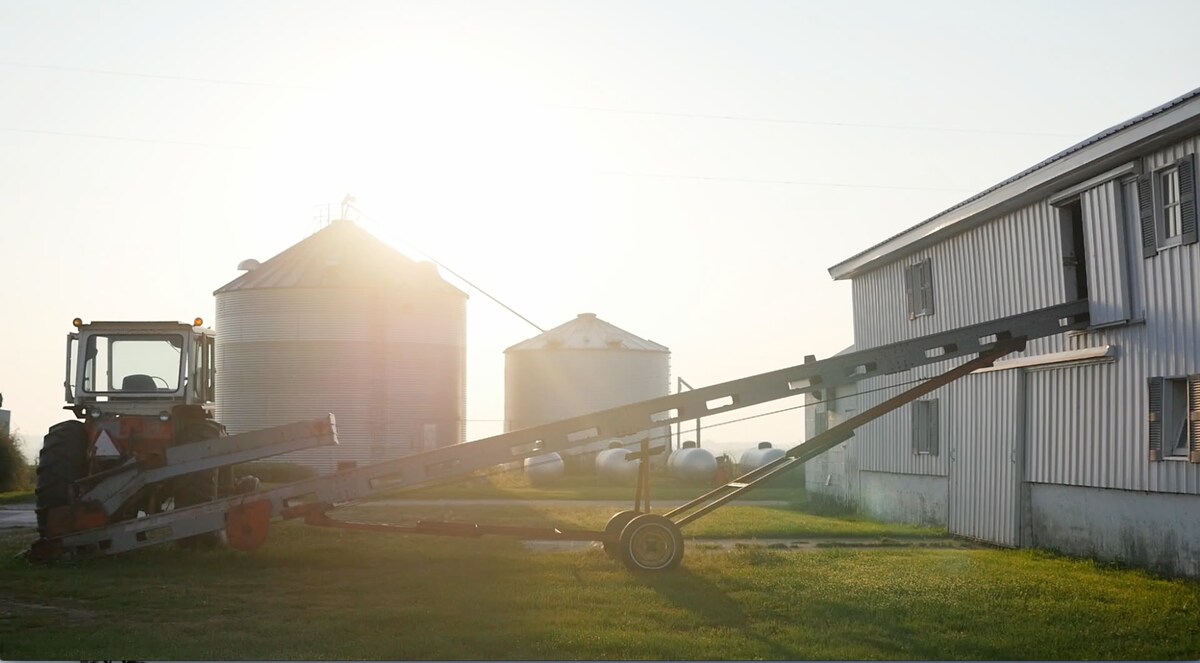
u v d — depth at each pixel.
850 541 19.80
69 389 17.31
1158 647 9.86
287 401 43.16
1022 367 18.64
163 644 9.75
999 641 10.02
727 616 11.24
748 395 15.77
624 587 13.19
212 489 16.91
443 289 45.69
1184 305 14.55
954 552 17.52
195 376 17.78
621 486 44.53
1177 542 14.64
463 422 46.59
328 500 15.49
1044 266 18.28
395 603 12.02
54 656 9.27
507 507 29.12
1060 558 16.80
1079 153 16.30
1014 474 18.73
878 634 10.38
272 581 13.66
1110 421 16.17
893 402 16.33
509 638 10.02
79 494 15.76
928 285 22.80
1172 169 14.88
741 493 15.74
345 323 43.53
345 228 46.75
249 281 44.47
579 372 56.91
